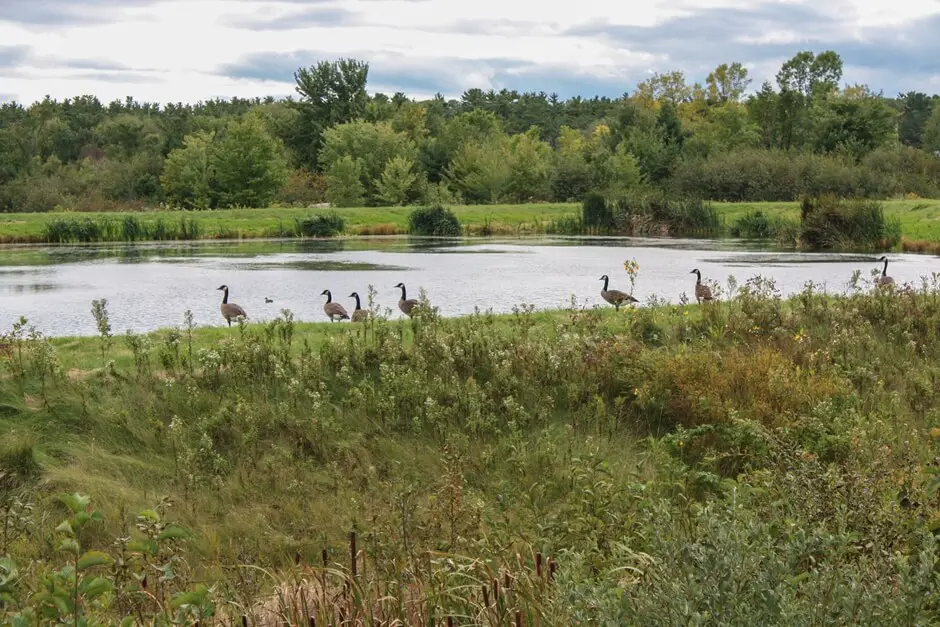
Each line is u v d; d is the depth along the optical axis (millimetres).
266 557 7648
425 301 14562
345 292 25391
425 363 12203
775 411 10516
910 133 166375
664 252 40656
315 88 108000
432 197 83375
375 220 60438
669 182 85750
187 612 4605
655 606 3645
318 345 13898
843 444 9266
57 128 118250
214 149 82625
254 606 5711
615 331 14570
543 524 6766
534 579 5133
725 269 31625
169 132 99125
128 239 51031
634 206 57906
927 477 6746
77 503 3943
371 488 9148
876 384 12266
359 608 5031
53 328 19078
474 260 36062
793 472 6105
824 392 11125
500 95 170875
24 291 25812
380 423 10984
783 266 32938
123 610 5336
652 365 12047
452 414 11102
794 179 75812
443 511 7289
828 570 3887
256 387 11766
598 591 3871
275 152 90438
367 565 6426
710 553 3643
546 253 40219
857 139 94250
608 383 12016
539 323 15633
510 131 152375
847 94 104438
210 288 26531
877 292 17000
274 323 13930
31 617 3959
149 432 10547
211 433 10547
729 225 57625
